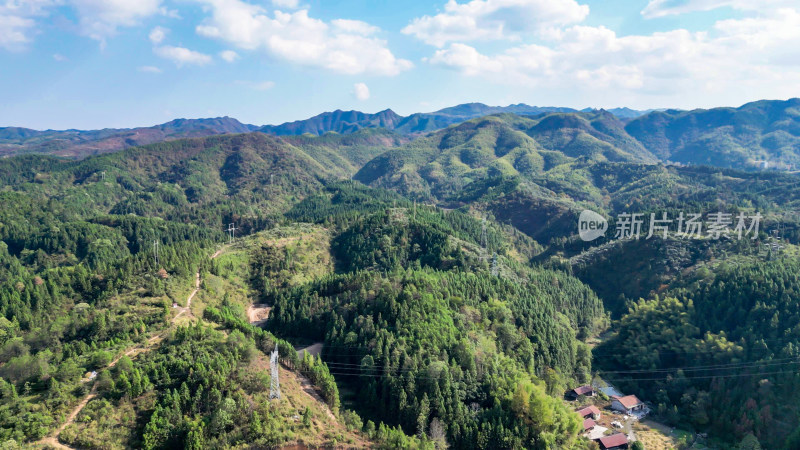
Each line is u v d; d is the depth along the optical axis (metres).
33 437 90.25
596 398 161.12
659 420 152.88
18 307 161.12
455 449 118.44
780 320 159.25
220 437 97.25
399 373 130.75
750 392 146.50
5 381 105.25
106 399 99.50
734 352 157.50
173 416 97.62
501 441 117.62
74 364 108.00
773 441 134.62
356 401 131.50
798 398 137.88
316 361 135.88
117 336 130.00
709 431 145.88
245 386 109.25
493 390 130.00
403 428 121.75
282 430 102.38
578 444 130.12
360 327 150.62
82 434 91.12
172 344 119.06
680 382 161.25
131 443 93.19
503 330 154.62
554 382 149.38
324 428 107.94
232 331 132.00
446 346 138.50
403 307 150.38
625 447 134.75
